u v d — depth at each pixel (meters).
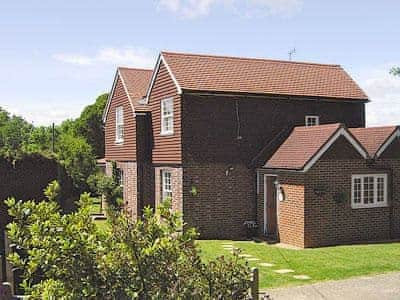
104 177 30.00
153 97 26.30
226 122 23.86
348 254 18.39
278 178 22.02
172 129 24.20
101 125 57.66
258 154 24.23
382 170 21.86
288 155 22.12
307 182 20.41
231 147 23.91
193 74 24.14
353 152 21.27
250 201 24.03
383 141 22.05
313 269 15.94
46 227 5.48
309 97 25.20
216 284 6.11
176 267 5.88
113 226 5.82
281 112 24.89
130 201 28.19
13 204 5.62
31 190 17.44
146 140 27.28
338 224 20.97
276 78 25.86
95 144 57.81
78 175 34.62
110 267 5.62
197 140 23.41
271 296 12.79
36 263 5.44
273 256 18.27
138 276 5.65
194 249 6.09
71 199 21.67
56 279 5.56
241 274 6.37
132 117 27.73
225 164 23.75
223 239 23.16
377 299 12.52
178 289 5.72
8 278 10.85
